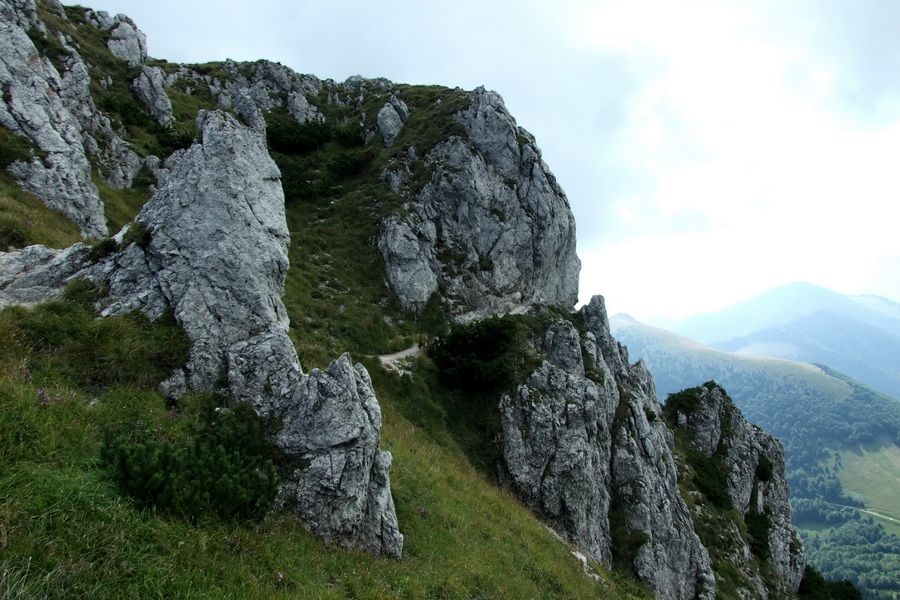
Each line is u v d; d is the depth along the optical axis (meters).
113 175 38.31
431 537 16.91
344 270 41.66
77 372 12.66
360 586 11.95
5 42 30.75
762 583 40.12
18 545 7.84
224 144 17.62
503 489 29.08
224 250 16.25
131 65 51.22
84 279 15.22
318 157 54.66
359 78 74.88
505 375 33.38
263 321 16.03
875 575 192.25
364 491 14.21
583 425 32.41
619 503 33.72
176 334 14.76
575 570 22.73
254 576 10.13
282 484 13.03
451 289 44.12
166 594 8.62
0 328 12.52
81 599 7.71
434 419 30.91
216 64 67.00
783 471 55.91
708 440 50.06
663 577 32.03
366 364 31.89
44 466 9.59
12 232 20.19
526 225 50.19
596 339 46.06
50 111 31.03
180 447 12.04
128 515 9.41
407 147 52.44
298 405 14.14
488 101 53.91
